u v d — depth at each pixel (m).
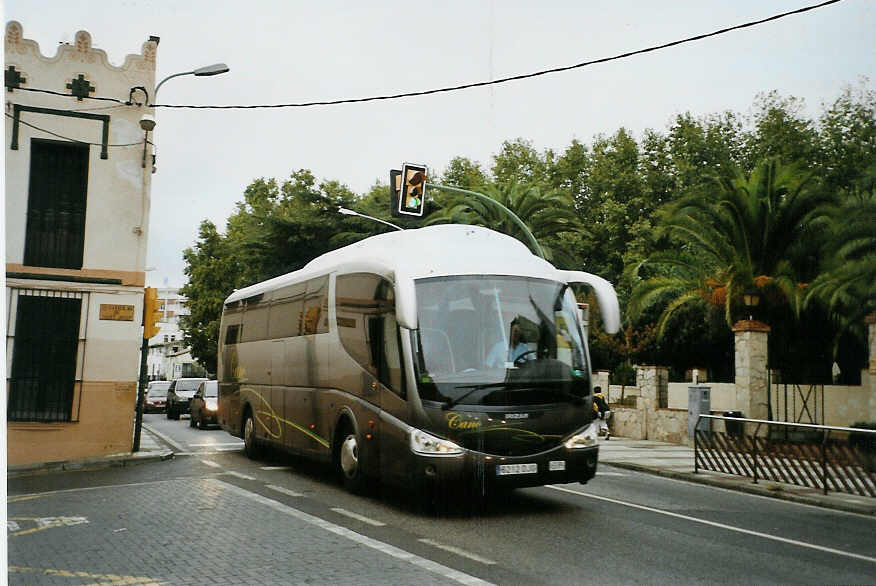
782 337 24.23
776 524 9.91
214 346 61.75
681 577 6.86
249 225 47.50
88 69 17.88
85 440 17.12
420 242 10.97
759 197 23.20
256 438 16.22
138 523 9.12
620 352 34.72
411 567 7.07
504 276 10.48
